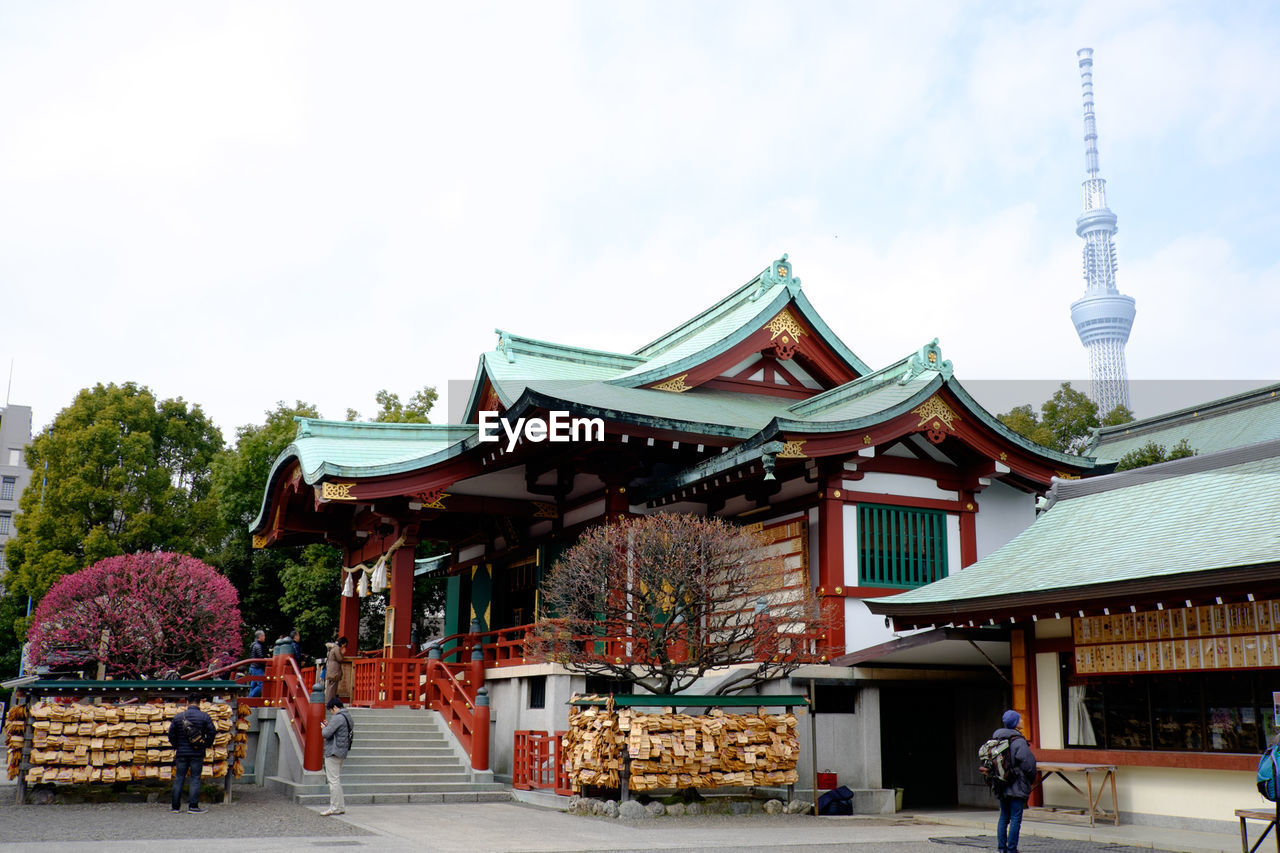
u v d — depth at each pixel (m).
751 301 30.39
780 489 24.38
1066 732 18.14
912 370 24.42
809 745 20.14
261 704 23.44
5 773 24.08
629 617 20.77
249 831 14.98
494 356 29.67
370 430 29.38
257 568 43.81
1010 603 17.09
